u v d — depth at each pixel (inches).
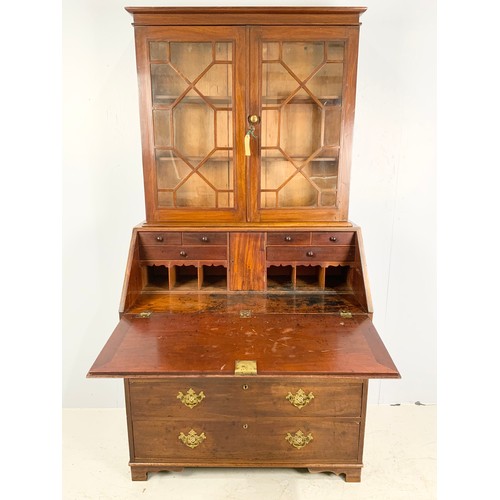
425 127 73.9
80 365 82.7
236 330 57.3
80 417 80.7
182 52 61.1
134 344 54.0
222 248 66.0
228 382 57.7
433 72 71.7
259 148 63.7
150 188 65.5
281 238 65.7
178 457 61.6
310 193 65.9
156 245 65.9
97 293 80.1
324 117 63.1
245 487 62.8
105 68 72.1
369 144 74.9
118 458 69.4
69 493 61.9
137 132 74.5
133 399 58.9
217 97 62.6
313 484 63.3
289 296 67.2
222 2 70.9
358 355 52.2
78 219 77.2
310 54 61.2
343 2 70.4
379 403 84.6
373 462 68.1
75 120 73.7
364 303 62.4
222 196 65.8
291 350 52.9
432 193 76.2
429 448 71.7
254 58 60.4
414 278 79.7
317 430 59.9
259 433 60.0
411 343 82.5
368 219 77.7
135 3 70.2
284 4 70.8
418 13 69.6
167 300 65.6
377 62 71.7
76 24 70.4
